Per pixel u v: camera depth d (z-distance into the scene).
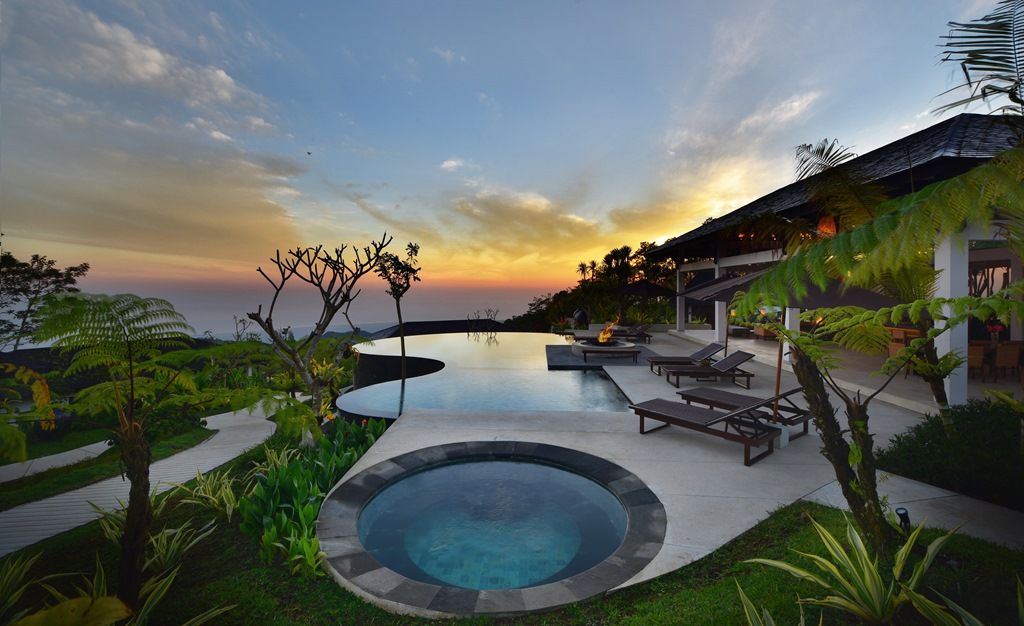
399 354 16.94
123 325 3.56
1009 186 2.46
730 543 4.14
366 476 5.77
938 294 7.59
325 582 3.81
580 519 4.96
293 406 5.23
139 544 3.30
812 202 5.38
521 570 4.08
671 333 22.75
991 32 3.08
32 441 9.95
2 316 15.80
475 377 13.05
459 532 4.73
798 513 4.54
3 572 3.99
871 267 2.88
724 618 3.02
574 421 7.99
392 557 4.30
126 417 3.72
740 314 3.73
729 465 5.93
